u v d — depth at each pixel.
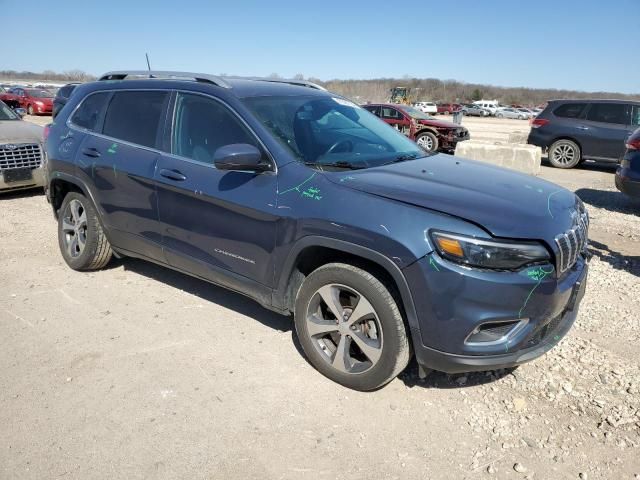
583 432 2.85
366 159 3.54
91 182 4.41
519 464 2.61
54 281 4.70
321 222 2.97
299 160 3.29
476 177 3.32
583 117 12.59
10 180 7.49
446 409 3.02
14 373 3.29
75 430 2.79
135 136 4.16
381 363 2.95
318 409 2.98
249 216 3.33
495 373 3.37
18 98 30.27
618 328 4.02
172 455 2.62
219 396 3.08
